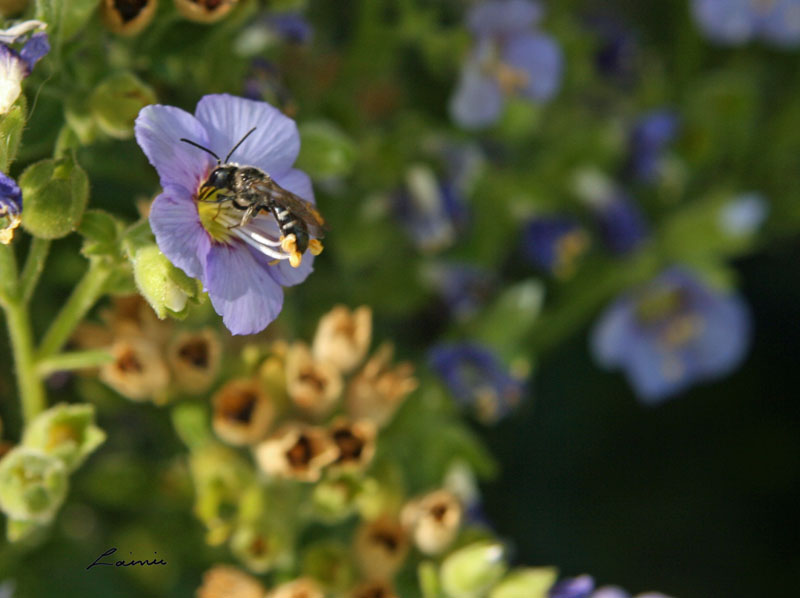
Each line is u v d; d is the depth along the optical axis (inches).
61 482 8.1
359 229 10.1
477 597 8.8
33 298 9.2
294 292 9.9
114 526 9.7
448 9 10.9
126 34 8.2
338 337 8.8
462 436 9.6
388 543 8.8
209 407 8.9
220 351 8.9
